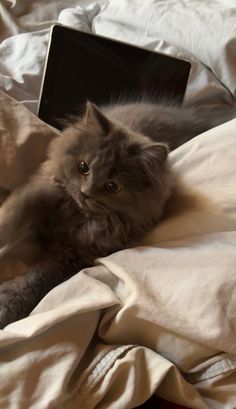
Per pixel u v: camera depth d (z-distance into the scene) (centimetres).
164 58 92
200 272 58
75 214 70
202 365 56
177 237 67
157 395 57
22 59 95
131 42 101
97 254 70
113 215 69
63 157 70
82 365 55
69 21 104
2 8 106
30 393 52
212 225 67
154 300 57
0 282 66
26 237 69
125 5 107
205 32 99
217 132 79
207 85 98
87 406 53
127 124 82
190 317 56
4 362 54
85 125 71
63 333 55
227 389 56
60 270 68
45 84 87
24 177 73
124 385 54
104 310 58
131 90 92
